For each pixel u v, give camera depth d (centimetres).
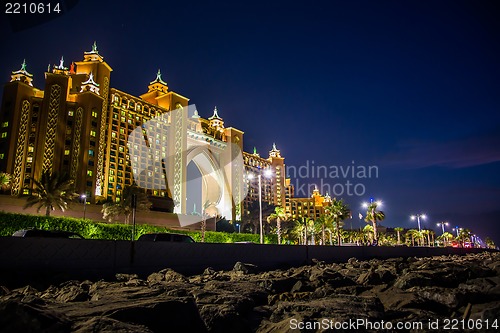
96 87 12400
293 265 2300
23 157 10775
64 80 11594
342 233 14625
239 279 1449
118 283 1201
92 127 11731
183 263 1700
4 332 452
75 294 927
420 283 1060
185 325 690
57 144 11025
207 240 7912
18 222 4997
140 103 14600
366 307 805
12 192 10381
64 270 1325
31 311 525
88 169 11350
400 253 3531
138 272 1530
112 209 7144
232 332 721
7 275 1184
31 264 1254
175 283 1241
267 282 1252
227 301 884
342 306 807
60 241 1333
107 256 1448
